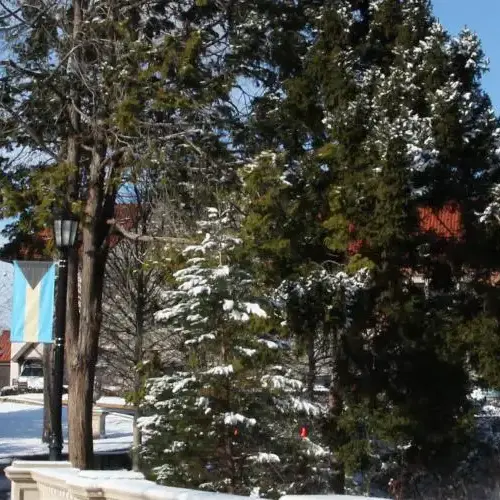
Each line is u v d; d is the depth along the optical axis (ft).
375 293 57.31
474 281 58.90
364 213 55.06
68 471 40.93
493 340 55.52
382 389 58.44
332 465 57.26
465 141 56.29
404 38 60.39
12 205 62.03
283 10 65.57
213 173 62.54
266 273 54.70
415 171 54.65
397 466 60.34
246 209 56.80
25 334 57.11
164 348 84.48
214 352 49.14
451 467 59.31
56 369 51.60
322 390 67.92
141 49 60.23
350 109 56.75
